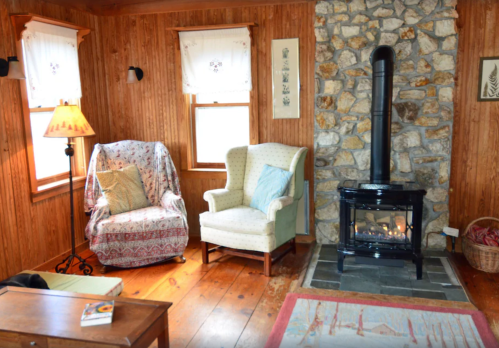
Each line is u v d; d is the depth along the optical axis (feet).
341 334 8.57
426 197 13.05
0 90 10.76
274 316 9.48
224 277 11.64
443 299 10.02
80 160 14.15
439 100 12.58
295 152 13.03
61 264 12.76
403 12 12.48
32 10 11.78
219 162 15.11
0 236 10.86
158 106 14.94
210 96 14.82
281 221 12.07
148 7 14.16
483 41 12.33
